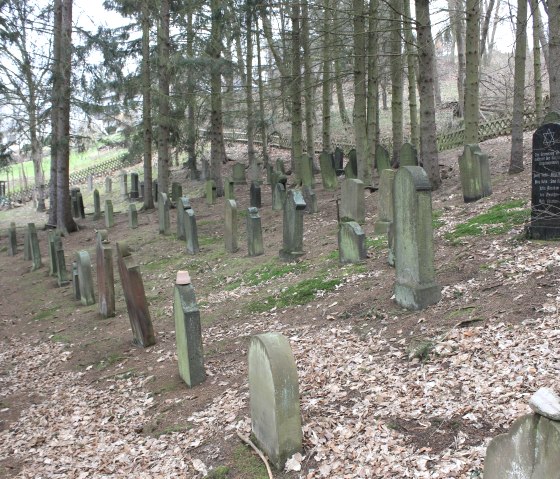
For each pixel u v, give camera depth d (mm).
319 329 7125
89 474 4934
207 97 19438
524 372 4570
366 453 4043
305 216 14891
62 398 7113
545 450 2396
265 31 20250
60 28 19578
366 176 15766
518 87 12938
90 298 11844
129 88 20625
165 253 14609
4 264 18188
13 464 5465
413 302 6727
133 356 8141
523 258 7184
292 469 4113
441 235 9523
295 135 19391
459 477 3467
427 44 12461
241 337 7734
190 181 28438
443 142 23438
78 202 24328
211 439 4965
